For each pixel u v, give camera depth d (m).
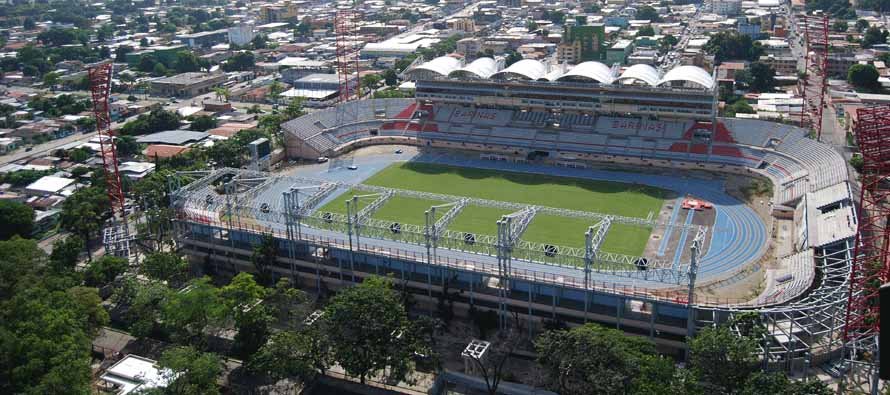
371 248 191.38
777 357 146.25
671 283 163.38
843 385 137.75
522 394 145.88
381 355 146.25
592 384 129.75
